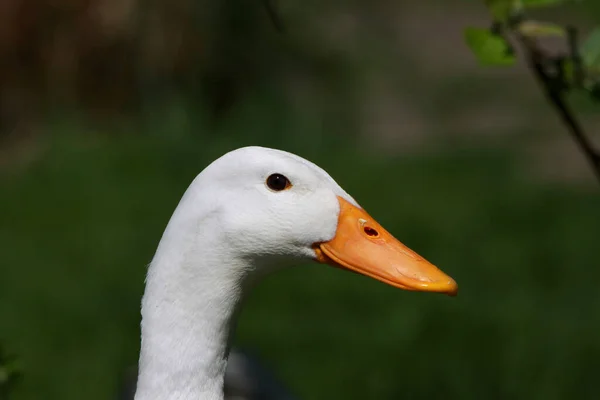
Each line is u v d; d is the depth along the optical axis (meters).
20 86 16.05
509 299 11.16
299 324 10.69
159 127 15.59
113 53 15.99
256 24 16.16
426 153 15.48
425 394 9.56
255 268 4.36
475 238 12.62
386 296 11.19
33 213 13.34
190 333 4.25
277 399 8.12
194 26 16.02
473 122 16.56
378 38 17.89
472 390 9.59
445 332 10.51
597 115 16.44
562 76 4.12
